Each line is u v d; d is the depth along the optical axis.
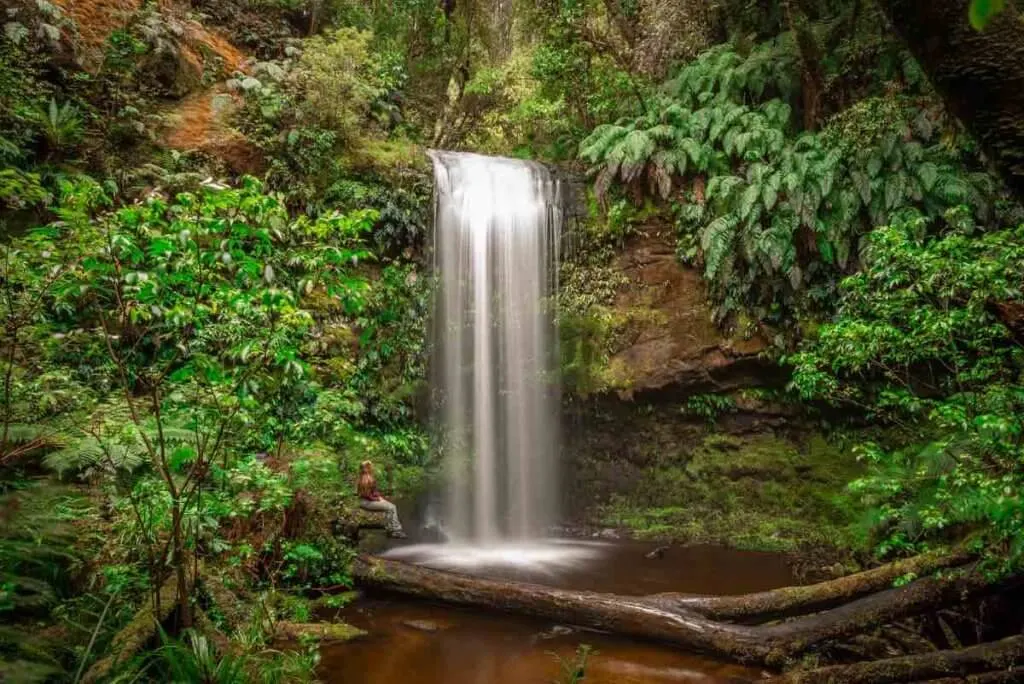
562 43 12.86
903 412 9.01
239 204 3.85
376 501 8.05
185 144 9.10
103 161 8.30
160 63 9.48
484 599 5.98
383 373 9.91
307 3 13.12
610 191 11.42
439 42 15.59
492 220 11.05
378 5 14.77
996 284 4.86
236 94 10.09
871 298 6.34
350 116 10.30
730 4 12.27
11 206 7.01
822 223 9.63
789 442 10.24
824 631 5.00
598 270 11.36
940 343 6.02
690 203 10.77
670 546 9.14
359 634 5.46
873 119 9.34
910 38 2.08
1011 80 1.89
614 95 12.53
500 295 11.05
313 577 6.20
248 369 4.17
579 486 11.19
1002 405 4.94
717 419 10.69
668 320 10.83
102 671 3.22
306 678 4.14
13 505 3.40
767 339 10.09
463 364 10.69
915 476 6.46
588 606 5.64
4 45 7.92
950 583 4.83
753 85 11.23
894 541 5.67
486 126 15.24
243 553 5.03
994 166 2.01
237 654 3.82
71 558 4.11
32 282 4.34
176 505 3.79
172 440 4.74
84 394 5.18
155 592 3.80
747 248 9.95
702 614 5.56
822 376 6.68
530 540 9.66
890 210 9.39
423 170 10.62
